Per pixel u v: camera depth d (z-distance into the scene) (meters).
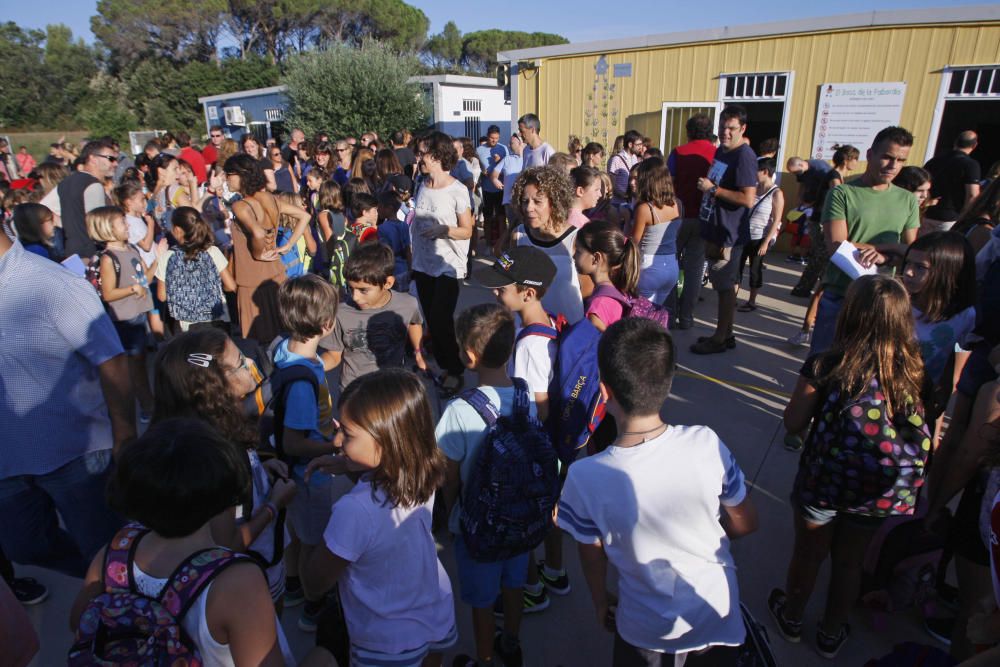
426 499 1.82
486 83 21.22
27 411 2.22
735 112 4.89
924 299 2.63
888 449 1.99
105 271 4.19
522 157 8.21
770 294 7.32
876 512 2.06
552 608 2.78
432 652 2.13
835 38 8.48
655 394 1.63
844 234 3.57
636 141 7.81
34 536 2.40
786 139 9.17
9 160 14.81
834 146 8.80
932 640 2.53
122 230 4.25
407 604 1.85
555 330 2.49
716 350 5.49
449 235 4.43
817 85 8.76
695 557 1.64
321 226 5.82
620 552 1.65
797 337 5.59
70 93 43.47
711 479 1.63
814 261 6.91
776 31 8.83
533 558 2.68
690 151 5.61
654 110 10.27
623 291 2.90
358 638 1.86
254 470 2.04
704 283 7.54
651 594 1.63
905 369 2.00
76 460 2.36
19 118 42.28
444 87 20.11
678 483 1.61
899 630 2.59
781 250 9.46
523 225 3.43
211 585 1.31
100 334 2.28
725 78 9.50
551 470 2.11
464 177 9.09
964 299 2.60
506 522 2.01
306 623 2.65
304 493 2.46
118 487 1.37
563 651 2.55
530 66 11.37
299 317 2.38
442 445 2.06
